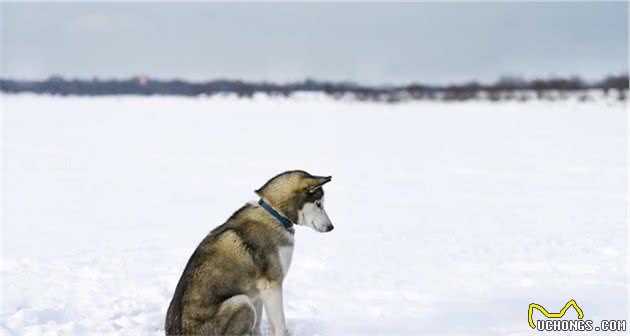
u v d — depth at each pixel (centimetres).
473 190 1683
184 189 1742
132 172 2078
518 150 2655
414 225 1228
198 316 567
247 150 2714
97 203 1530
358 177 1952
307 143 2994
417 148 2783
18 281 842
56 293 787
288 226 622
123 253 1009
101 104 6412
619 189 1653
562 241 1058
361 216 1331
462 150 2688
